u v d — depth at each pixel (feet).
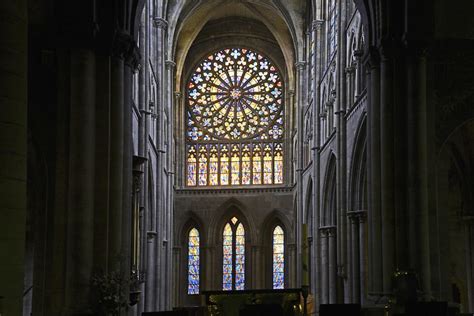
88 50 76.33
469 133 103.35
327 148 146.10
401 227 83.66
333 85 142.41
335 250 147.33
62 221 74.33
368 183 90.33
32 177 77.71
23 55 43.29
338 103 129.49
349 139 123.85
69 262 73.10
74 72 75.66
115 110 78.59
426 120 85.56
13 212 41.55
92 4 76.79
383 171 85.40
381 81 87.04
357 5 94.68
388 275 83.05
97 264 75.25
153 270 151.33
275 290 79.87
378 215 86.63
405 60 86.33
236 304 79.25
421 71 85.46
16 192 41.83
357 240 118.93
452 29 88.48
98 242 75.72
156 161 155.74
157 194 155.84
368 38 90.33
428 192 84.69
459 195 107.55
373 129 88.33
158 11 158.92
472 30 88.38
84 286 72.74
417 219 82.58
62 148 75.15
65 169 74.95
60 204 74.59
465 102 86.89
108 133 77.61
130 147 81.82
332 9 147.54
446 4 88.63
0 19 42.22
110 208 77.15
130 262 81.30
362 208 118.62
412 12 85.87
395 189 84.58
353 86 126.31
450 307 75.87
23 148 42.70
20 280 41.75
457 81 87.20
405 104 86.02
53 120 77.05
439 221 86.38
